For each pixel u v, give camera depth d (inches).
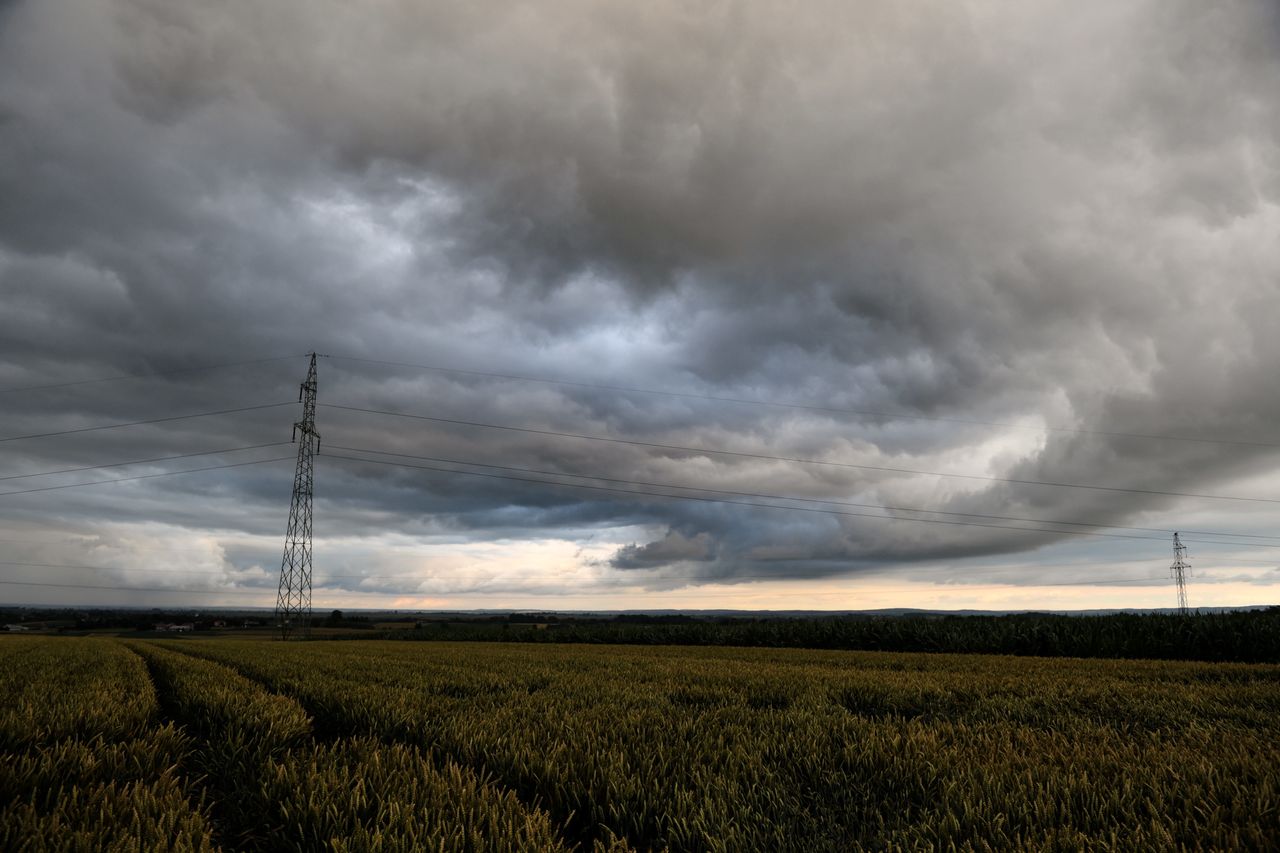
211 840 152.9
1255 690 403.5
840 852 141.0
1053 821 151.5
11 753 204.5
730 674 515.5
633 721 261.7
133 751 205.6
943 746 221.1
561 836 150.2
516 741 219.0
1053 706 335.6
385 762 194.5
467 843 133.6
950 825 146.8
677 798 162.1
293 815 148.6
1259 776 176.4
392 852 126.4
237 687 383.9
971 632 1273.4
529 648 1239.5
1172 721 291.9
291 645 1355.8
